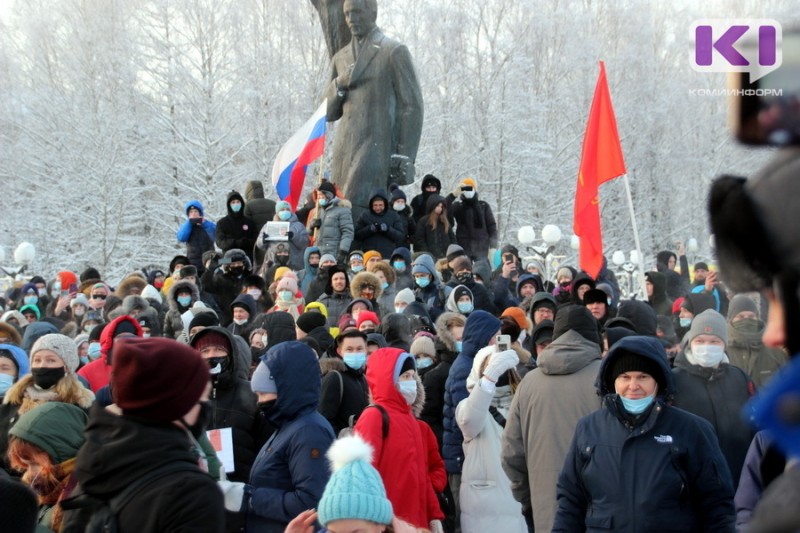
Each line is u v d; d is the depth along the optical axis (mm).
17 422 4891
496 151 38031
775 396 713
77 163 35281
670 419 4371
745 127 833
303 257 15680
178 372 2861
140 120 36062
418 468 5348
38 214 35469
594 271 12273
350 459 3699
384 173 17938
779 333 856
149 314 9945
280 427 4867
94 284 13477
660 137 42031
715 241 903
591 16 41969
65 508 2867
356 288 11656
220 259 13992
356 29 18266
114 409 2990
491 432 6492
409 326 9094
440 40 38906
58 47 37719
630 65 41844
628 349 4387
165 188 36031
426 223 16953
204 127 35781
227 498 4559
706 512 4293
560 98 40188
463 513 6449
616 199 42281
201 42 36406
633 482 4289
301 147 16750
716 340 5859
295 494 4625
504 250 15664
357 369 7164
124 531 2699
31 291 14805
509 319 9203
